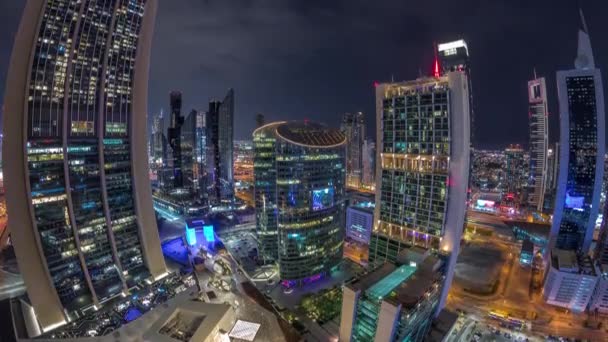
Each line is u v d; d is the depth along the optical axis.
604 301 170.12
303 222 188.50
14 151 120.50
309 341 142.12
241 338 110.94
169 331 101.06
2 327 127.69
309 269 195.62
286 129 196.62
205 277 181.38
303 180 185.25
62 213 134.38
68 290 138.25
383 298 101.94
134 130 155.00
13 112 119.12
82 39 132.62
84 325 130.88
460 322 162.00
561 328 160.25
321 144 192.75
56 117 129.00
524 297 187.62
